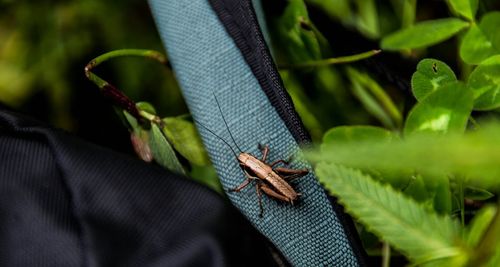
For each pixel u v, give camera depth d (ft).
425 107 0.46
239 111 0.52
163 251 0.42
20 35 0.80
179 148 0.62
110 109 0.78
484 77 0.52
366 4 0.71
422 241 0.38
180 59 0.57
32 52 0.80
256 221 0.50
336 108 0.71
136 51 0.67
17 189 0.45
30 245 0.43
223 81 0.54
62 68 0.79
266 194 0.50
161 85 0.78
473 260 0.37
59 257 0.43
